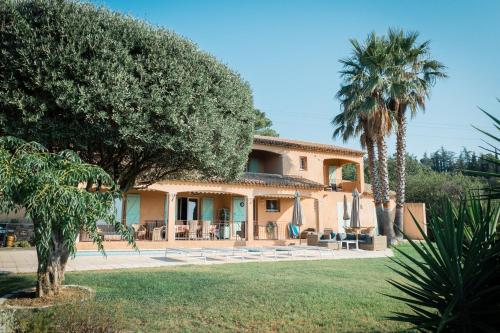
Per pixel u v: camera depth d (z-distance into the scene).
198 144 7.19
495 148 3.61
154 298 7.52
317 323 6.08
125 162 8.33
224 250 16.48
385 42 23.20
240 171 9.47
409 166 61.53
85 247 17.75
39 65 6.16
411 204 29.38
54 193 5.56
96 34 6.53
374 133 22.70
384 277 10.46
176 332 5.57
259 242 22.44
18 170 5.64
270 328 5.84
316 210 25.22
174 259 14.90
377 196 24.20
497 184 3.68
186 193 23.23
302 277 10.25
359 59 23.39
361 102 22.88
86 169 6.21
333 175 30.02
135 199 21.02
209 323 6.04
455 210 4.21
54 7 6.52
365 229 28.06
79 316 5.34
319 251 18.16
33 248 17.83
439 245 3.60
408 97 22.73
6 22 6.43
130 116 6.48
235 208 24.17
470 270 3.37
